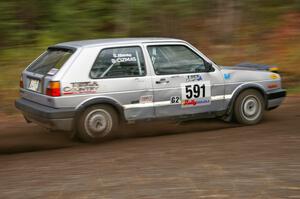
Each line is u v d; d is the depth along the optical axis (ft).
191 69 24.57
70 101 21.90
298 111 29.89
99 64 22.57
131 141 22.77
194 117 24.76
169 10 42.91
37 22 41.78
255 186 15.15
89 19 42.16
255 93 26.09
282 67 39.37
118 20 42.42
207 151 19.92
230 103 25.50
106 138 23.06
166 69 24.02
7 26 39.60
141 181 16.07
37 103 23.16
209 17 45.52
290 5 48.83
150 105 23.57
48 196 14.87
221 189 14.98
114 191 15.11
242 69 25.95
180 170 17.21
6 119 29.63
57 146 22.41
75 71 22.02
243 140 21.86
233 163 17.87
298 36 44.47
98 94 22.43
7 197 14.93
